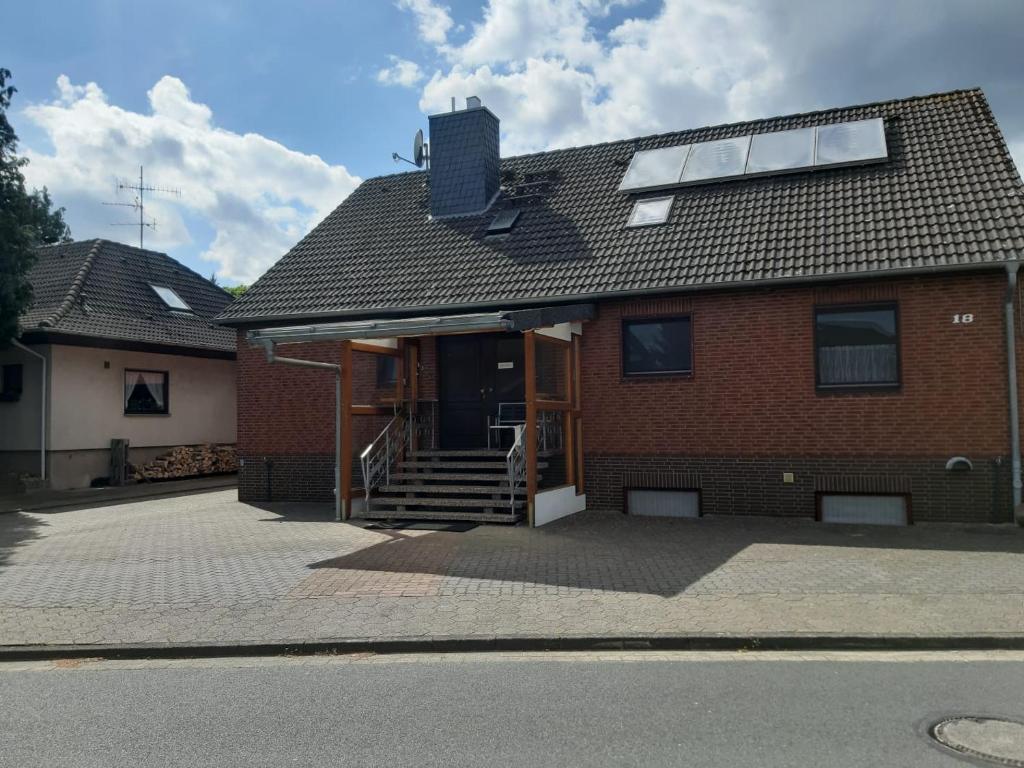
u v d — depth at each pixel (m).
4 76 16.11
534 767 4.30
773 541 10.30
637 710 5.10
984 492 11.04
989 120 13.49
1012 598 7.36
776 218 12.88
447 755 4.49
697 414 12.51
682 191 14.49
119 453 19.23
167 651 6.65
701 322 12.48
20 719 5.25
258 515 13.73
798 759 4.34
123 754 4.63
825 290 11.79
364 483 13.05
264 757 4.54
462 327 11.16
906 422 11.40
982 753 4.39
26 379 18.48
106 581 8.88
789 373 12.00
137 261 23.19
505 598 7.70
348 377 12.83
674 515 12.70
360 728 4.92
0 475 18.47
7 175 16.30
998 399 10.96
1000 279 10.95
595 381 13.12
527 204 15.85
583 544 10.27
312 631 6.88
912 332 11.37
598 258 13.45
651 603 7.43
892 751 4.42
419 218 16.73
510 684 5.67
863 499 11.70
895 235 11.61
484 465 12.55
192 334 21.31
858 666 5.93
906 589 7.74
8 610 7.81
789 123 15.48
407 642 6.58
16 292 16.23
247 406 15.73
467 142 16.56
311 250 16.69
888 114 14.61
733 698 5.28
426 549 10.09
